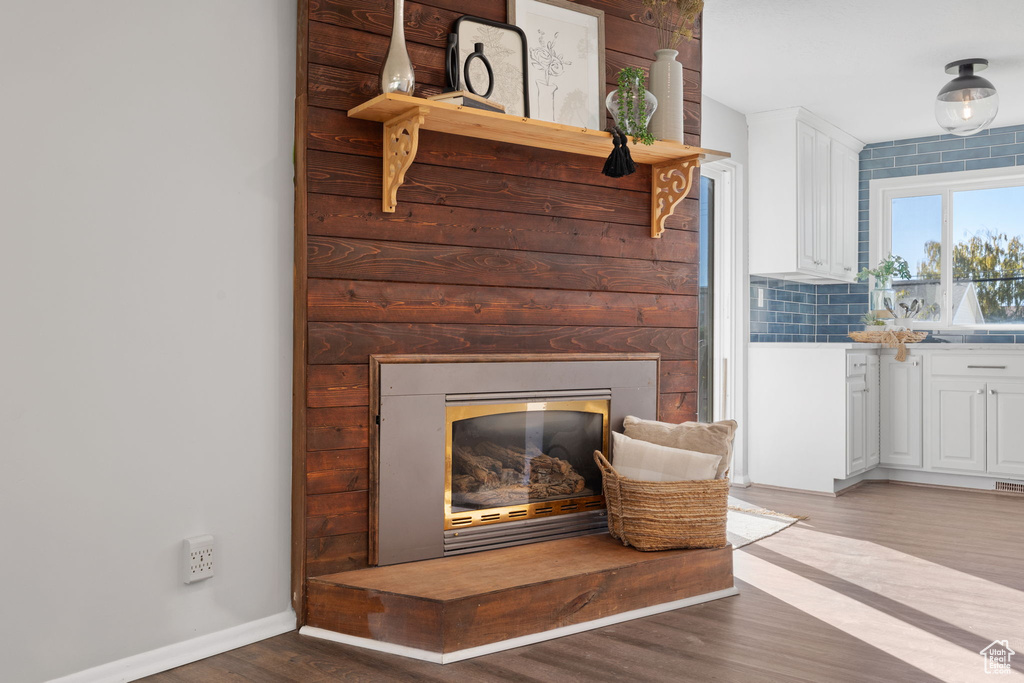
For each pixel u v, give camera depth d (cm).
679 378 341
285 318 250
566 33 305
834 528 399
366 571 253
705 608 273
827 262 549
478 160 283
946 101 421
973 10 363
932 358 524
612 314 320
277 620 246
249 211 240
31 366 195
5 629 190
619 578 260
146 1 216
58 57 199
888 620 261
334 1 251
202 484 229
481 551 279
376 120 257
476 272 282
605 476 290
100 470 207
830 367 495
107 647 209
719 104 500
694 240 349
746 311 526
